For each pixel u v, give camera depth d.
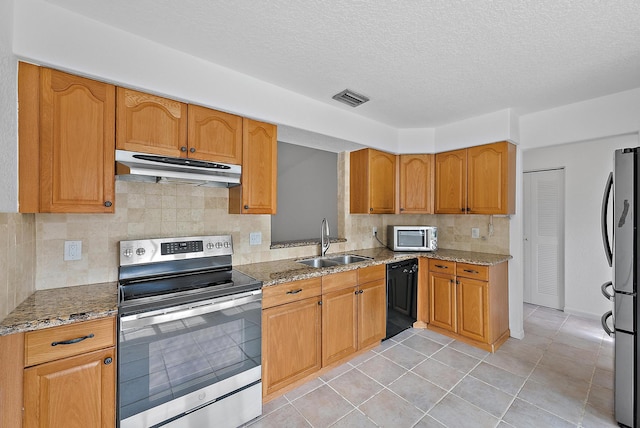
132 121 1.63
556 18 1.46
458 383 2.18
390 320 2.87
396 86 2.27
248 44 1.70
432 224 3.69
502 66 1.96
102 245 1.81
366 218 3.52
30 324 1.18
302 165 3.12
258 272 2.17
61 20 1.40
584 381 2.19
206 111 1.91
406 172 3.37
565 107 2.66
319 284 2.24
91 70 1.47
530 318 3.51
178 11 1.42
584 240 3.55
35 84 1.37
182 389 1.55
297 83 2.20
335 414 1.85
